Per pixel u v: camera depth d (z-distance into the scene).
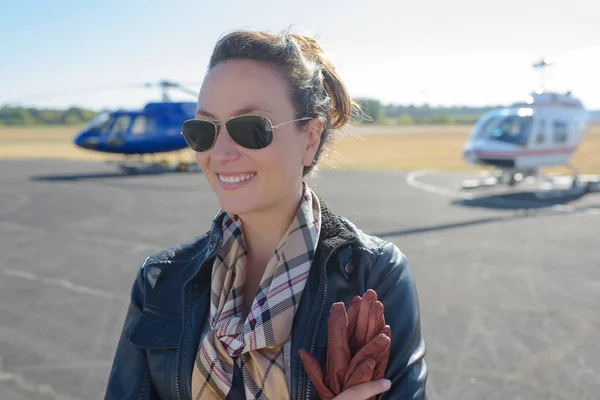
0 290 6.25
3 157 31.36
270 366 1.14
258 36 1.17
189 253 1.37
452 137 55.94
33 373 4.18
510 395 3.77
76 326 5.14
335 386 1.04
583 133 15.52
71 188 16.44
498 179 15.86
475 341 4.68
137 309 1.34
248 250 1.27
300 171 1.20
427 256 7.70
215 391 1.17
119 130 20.75
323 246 1.23
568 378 4.00
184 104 21.34
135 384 1.28
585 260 7.45
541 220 10.67
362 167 23.59
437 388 3.87
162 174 20.88
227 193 1.16
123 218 11.16
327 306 1.18
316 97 1.20
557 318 5.21
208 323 1.25
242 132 1.12
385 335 1.02
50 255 7.97
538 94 15.38
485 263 7.29
